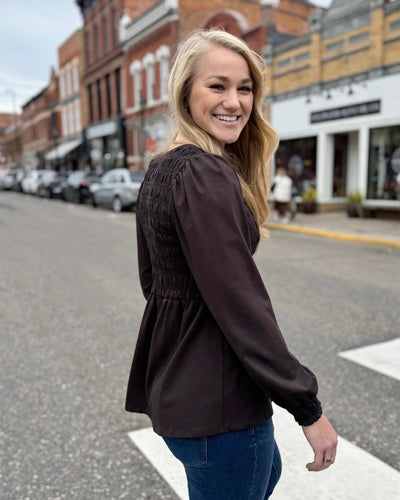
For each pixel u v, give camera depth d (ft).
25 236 36.65
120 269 24.56
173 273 3.89
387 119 43.11
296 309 17.02
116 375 11.88
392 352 12.94
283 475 7.82
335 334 14.43
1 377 11.78
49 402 10.52
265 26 58.29
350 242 34.35
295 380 3.43
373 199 46.24
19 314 17.01
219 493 3.86
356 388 10.91
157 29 80.48
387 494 7.38
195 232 3.47
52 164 146.82
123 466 8.26
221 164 3.66
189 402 3.71
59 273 23.66
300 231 40.37
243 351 3.40
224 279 3.40
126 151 98.78
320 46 49.26
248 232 3.68
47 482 7.85
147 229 4.05
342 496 7.33
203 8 77.87
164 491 7.63
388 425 9.36
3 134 247.29
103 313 17.03
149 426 9.55
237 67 4.07
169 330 3.97
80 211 58.80
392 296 18.76
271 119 57.52
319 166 51.67
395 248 31.48
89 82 113.60
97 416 9.93
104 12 100.78
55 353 13.33
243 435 3.76
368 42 43.98
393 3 41.47
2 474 8.05
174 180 3.69
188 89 4.13
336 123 48.62
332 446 3.57
